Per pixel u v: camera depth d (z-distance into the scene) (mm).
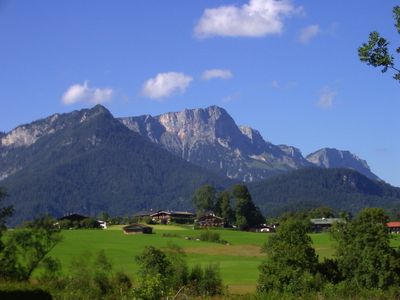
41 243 67812
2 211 68188
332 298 53906
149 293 38844
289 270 61594
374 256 63125
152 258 64375
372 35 17406
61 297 53844
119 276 62344
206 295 59969
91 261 66562
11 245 67000
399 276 63219
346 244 65688
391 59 17281
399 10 17203
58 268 68312
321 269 66188
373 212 68062
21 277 66562
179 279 63344
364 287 62719
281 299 52781
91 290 58500
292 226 67438
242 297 55781
